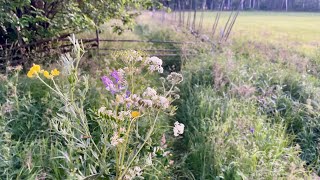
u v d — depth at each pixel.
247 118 4.36
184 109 4.98
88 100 4.17
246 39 10.91
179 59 7.88
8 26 5.96
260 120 4.28
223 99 4.91
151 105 2.36
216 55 7.14
